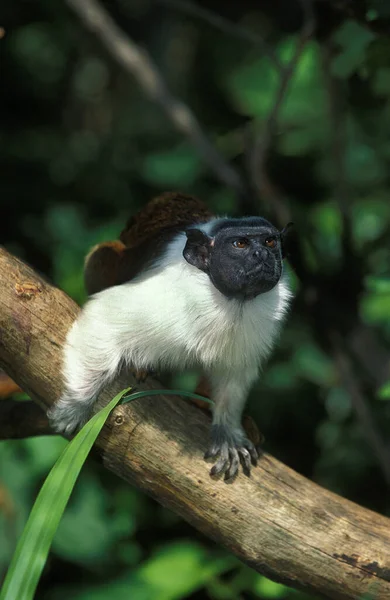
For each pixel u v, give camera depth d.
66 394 5.89
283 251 6.47
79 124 17.78
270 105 11.26
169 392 5.28
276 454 11.52
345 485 10.70
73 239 12.05
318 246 10.64
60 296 5.97
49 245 13.84
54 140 16.17
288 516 5.82
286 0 14.06
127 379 6.06
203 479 5.86
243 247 6.00
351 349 10.36
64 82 17.69
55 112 17.75
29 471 9.34
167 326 6.07
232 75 13.34
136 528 10.16
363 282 9.62
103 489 9.95
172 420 5.95
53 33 16.86
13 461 9.36
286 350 11.23
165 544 9.80
